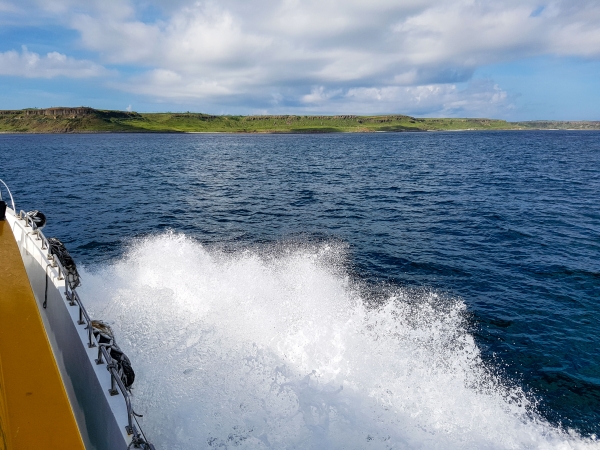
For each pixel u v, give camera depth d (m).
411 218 21.31
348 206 24.62
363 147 95.06
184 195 28.39
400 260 14.80
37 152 71.31
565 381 8.04
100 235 17.64
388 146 98.44
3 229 7.25
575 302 11.31
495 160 55.41
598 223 19.45
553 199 25.89
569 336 9.62
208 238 17.77
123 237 17.39
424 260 14.78
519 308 10.99
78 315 5.38
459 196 27.47
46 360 4.38
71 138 154.38
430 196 27.64
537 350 9.05
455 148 86.38
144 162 54.50
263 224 20.34
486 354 8.87
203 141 135.25
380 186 32.62
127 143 115.38
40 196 26.69
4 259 6.23
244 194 29.06
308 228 19.55
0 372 4.08
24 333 4.71
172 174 41.09
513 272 13.52
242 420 5.60
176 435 5.26
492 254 15.37
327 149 87.81
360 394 6.59
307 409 5.98
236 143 121.00
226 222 20.70
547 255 15.09
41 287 6.93
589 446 6.48
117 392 4.16
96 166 47.69
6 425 3.48
